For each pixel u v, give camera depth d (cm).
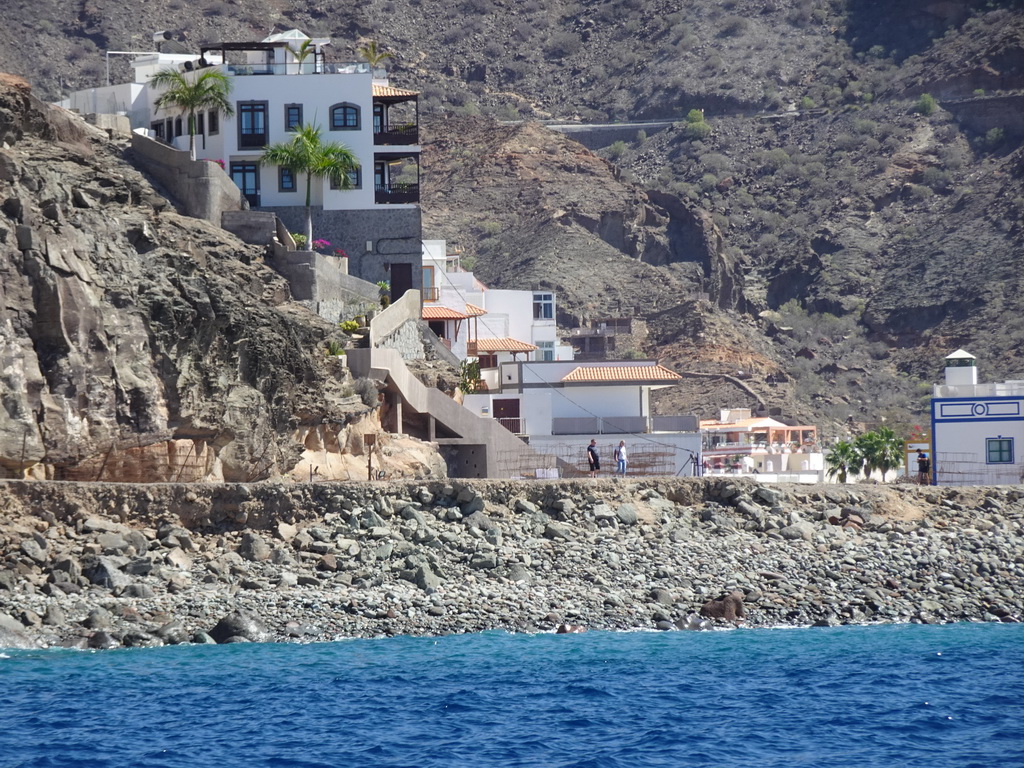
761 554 7981
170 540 7038
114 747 4659
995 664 6091
